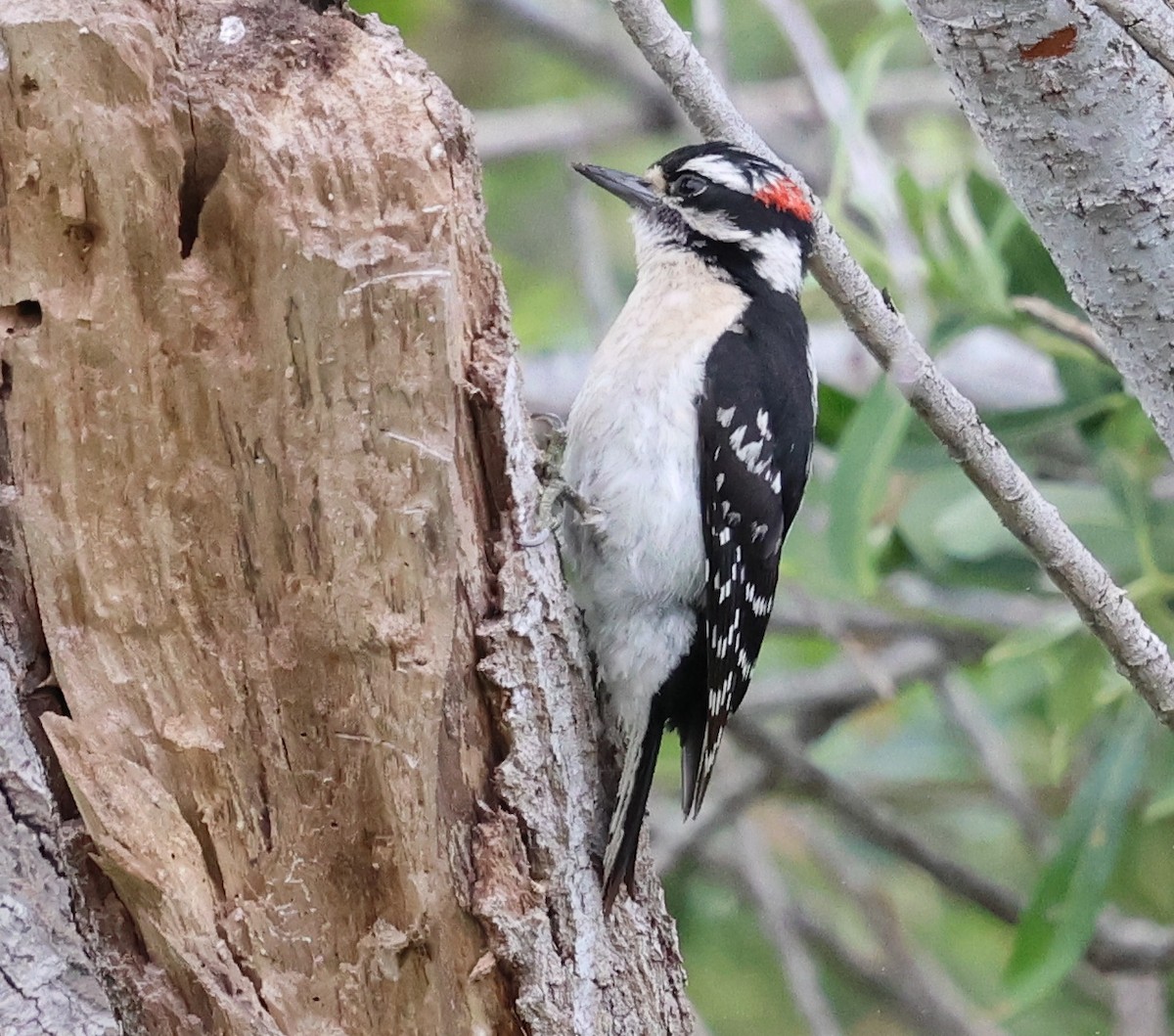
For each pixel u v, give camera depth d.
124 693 7.05
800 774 14.24
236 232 6.97
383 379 6.98
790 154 17.81
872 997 15.45
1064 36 7.10
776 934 14.16
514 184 18.36
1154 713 8.64
